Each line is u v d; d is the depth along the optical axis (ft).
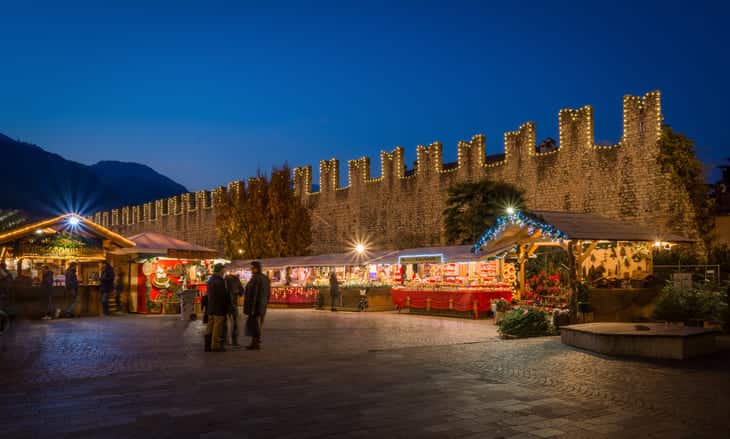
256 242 156.56
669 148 97.55
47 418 20.98
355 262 95.20
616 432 19.47
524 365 32.14
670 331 36.86
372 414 21.57
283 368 31.45
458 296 70.44
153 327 57.11
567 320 51.37
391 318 70.90
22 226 77.71
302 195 175.73
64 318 69.72
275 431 19.40
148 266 77.66
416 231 141.08
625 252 62.23
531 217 56.85
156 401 23.62
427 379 28.17
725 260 85.15
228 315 42.52
